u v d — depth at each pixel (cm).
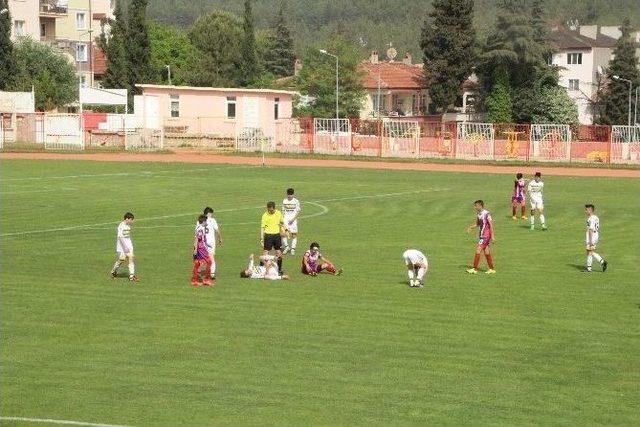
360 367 3020
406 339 3375
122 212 7031
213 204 7600
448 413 2595
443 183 9894
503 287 4372
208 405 2634
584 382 2897
